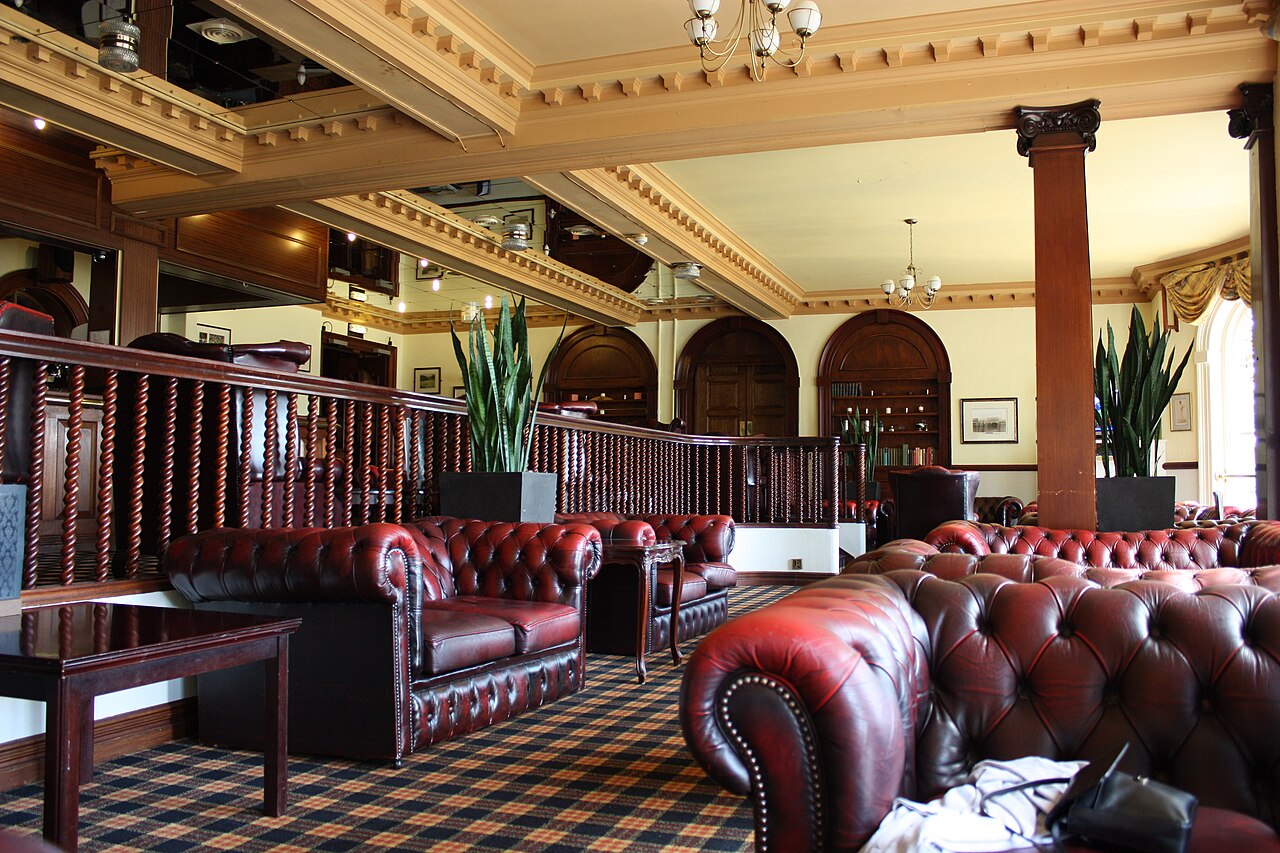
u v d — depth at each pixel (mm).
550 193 8438
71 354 3195
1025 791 1650
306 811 2701
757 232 11141
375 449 5039
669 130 6809
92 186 8555
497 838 2502
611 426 7223
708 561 6188
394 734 3105
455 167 7469
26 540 3115
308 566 3123
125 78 6723
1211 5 5746
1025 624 1951
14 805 2711
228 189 8148
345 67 6000
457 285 14172
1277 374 5781
